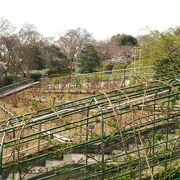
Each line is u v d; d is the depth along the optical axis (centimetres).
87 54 4953
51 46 5125
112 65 4525
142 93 716
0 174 595
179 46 1752
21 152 795
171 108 698
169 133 757
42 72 4800
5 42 4409
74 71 5041
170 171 651
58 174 653
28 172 670
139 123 647
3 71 3884
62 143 762
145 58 2198
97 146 775
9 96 2672
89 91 2284
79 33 5753
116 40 6297
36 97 2303
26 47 4719
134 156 685
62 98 2105
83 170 684
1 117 1736
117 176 640
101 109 651
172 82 783
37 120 659
